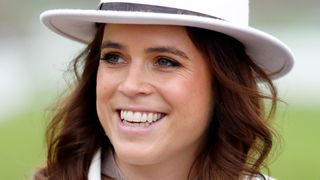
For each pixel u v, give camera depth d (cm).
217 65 440
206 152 458
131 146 421
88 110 466
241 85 454
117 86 421
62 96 483
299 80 2477
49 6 5069
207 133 459
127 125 423
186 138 433
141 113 420
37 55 3153
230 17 426
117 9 418
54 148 466
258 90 467
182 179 451
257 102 464
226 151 457
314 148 1391
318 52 2827
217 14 421
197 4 416
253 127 461
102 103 429
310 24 4103
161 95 418
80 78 471
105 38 425
